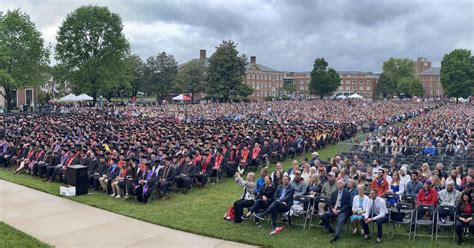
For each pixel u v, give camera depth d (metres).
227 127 35.59
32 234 12.57
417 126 36.38
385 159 21.75
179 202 16.64
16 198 17.00
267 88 142.00
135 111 55.41
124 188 17.17
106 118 43.22
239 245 11.81
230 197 17.47
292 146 27.25
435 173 15.69
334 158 18.19
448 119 44.69
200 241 12.12
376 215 12.40
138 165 17.98
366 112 55.09
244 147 23.58
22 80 64.62
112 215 14.71
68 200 16.75
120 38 75.25
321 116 49.78
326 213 12.88
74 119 41.12
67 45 73.31
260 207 13.76
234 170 21.39
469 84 110.06
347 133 36.25
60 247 11.52
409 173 16.81
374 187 14.85
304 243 11.94
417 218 12.68
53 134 28.00
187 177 18.33
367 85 169.62
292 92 153.50
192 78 100.12
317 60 123.94
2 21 62.91
